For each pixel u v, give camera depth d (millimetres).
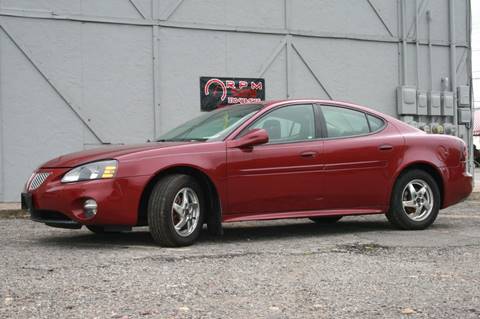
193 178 5945
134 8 11281
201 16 11773
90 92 11000
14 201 10523
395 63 13547
